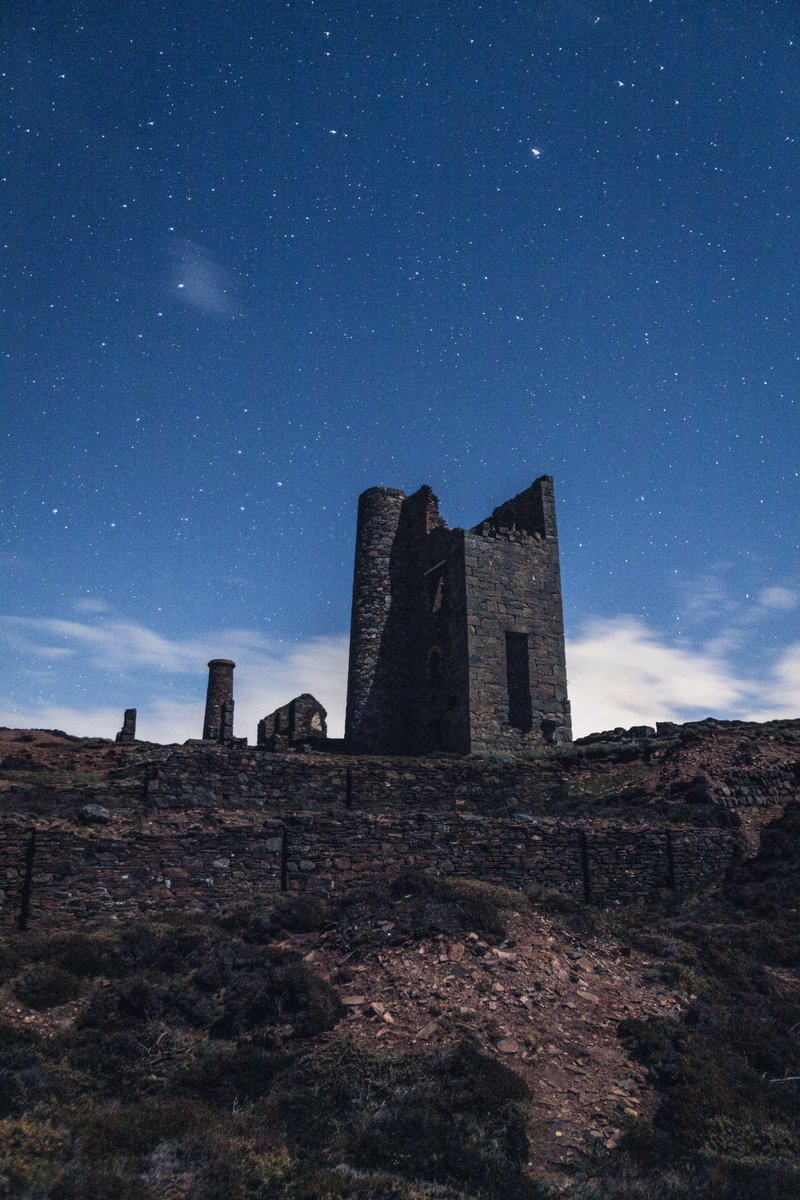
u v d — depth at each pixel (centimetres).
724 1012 1087
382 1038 955
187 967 1128
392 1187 711
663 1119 862
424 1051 916
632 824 1723
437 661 3009
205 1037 985
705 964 1247
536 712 2772
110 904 1296
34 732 2997
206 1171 714
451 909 1248
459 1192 718
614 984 1141
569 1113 849
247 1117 824
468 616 2769
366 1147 773
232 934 1252
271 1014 1016
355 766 2044
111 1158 717
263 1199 691
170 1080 897
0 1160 668
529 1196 718
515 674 2858
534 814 2080
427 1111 813
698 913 1509
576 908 1346
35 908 1246
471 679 2708
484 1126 807
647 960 1241
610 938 1287
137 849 1355
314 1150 777
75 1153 711
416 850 1537
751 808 1944
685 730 2677
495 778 2212
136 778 1819
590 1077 916
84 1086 852
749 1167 792
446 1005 1012
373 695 3152
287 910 1301
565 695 2844
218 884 1389
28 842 1281
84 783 1828
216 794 1852
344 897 1349
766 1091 934
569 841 1633
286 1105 846
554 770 2348
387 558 3341
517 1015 1008
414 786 2086
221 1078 899
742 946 1324
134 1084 880
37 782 1816
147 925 1223
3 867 1255
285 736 3434
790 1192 757
